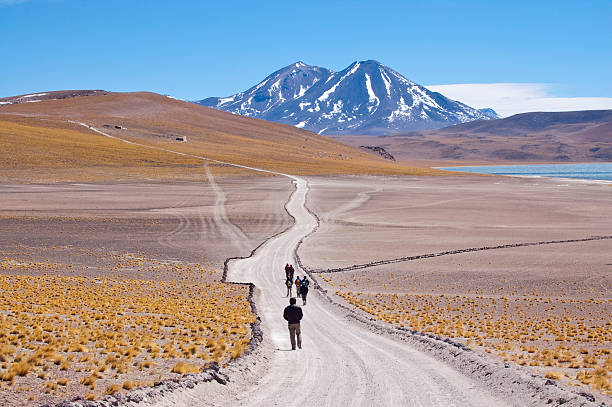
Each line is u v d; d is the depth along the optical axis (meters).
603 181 153.00
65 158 131.50
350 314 30.27
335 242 64.12
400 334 24.02
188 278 44.62
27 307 25.30
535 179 155.12
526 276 47.56
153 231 69.00
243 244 62.41
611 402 13.71
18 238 60.97
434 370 17.23
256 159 165.88
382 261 54.22
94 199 92.19
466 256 56.44
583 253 57.25
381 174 152.75
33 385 13.20
